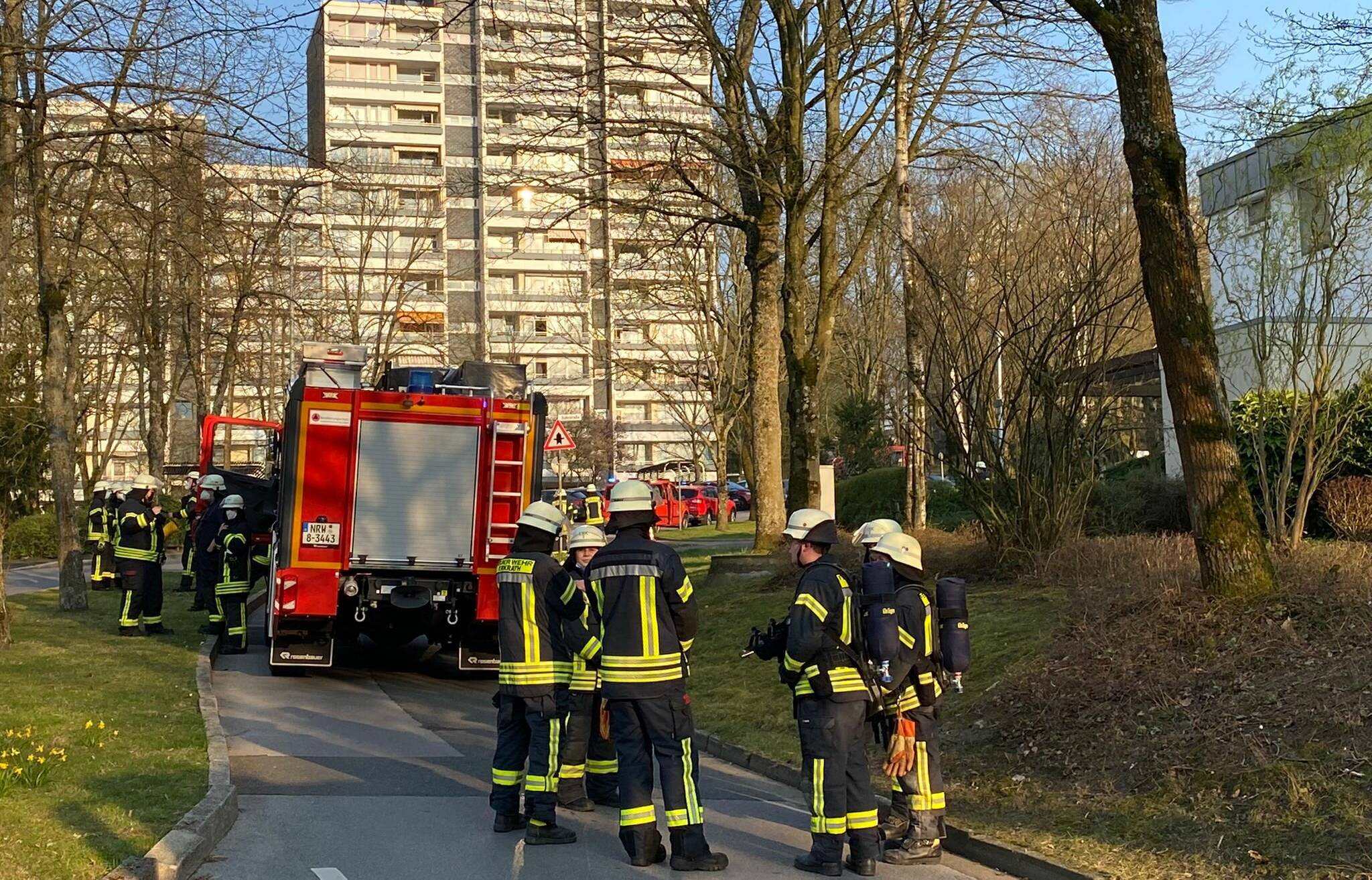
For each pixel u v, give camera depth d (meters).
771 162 18.45
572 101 20.00
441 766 9.36
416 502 13.27
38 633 16.17
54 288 19.34
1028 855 6.74
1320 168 12.56
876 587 6.83
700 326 39.41
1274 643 8.32
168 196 17.22
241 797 8.15
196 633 16.98
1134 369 21.25
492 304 66.12
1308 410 12.81
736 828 7.81
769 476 19.55
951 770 8.53
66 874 5.78
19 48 12.20
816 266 33.81
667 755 6.79
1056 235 14.56
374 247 57.19
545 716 7.26
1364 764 6.63
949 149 19.38
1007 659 10.23
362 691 13.15
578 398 70.31
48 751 8.50
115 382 48.03
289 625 13.33
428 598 13.27
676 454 75.19
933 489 24.92
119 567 16.62
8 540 35.25
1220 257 15.84
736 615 15.65
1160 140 9.31
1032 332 13.70
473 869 6.66
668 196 21.70
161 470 29.86
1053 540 13.43
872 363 42.81
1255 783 6.86
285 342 36.88
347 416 13.12
